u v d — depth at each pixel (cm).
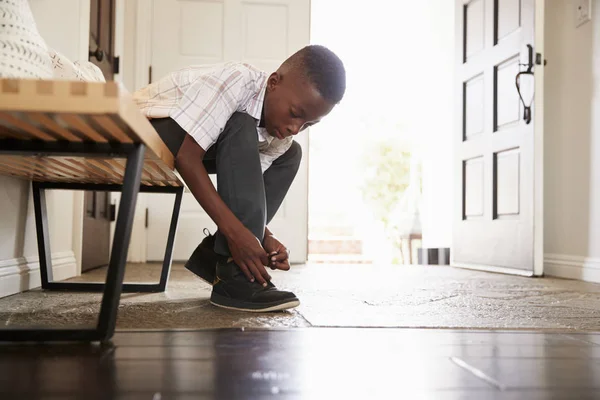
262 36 361
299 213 361
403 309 147
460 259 357
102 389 67
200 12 357
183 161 129
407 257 504
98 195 292
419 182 518
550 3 320
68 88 72
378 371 79
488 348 98
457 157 366
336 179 646
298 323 120
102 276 233
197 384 70
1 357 82
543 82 307
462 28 363
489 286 223
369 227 573
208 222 350
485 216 330
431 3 473
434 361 86
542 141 286
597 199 273
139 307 141
